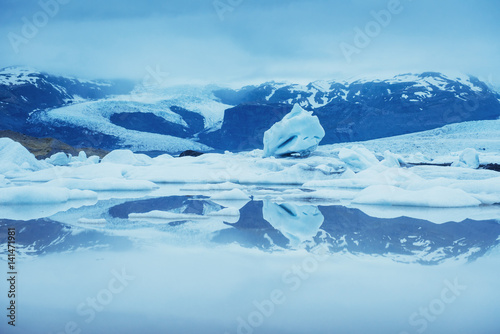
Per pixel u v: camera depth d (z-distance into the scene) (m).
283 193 15.84
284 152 24.55
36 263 6.02
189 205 12.46
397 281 5.27
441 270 5.78
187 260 6.20
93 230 8.41
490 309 4.41
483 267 5.91
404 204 12.20
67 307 4.44
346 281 5.27
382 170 18.39
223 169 21.89
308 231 8.49
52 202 12.73
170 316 4.21
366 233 8.31
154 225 9.01
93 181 16.75
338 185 17.61
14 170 21.19
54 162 27.23
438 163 30.62
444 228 8.81
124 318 4.16
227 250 6.82
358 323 4.06
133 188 16.88
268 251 6.77
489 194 12.95
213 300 4.61
